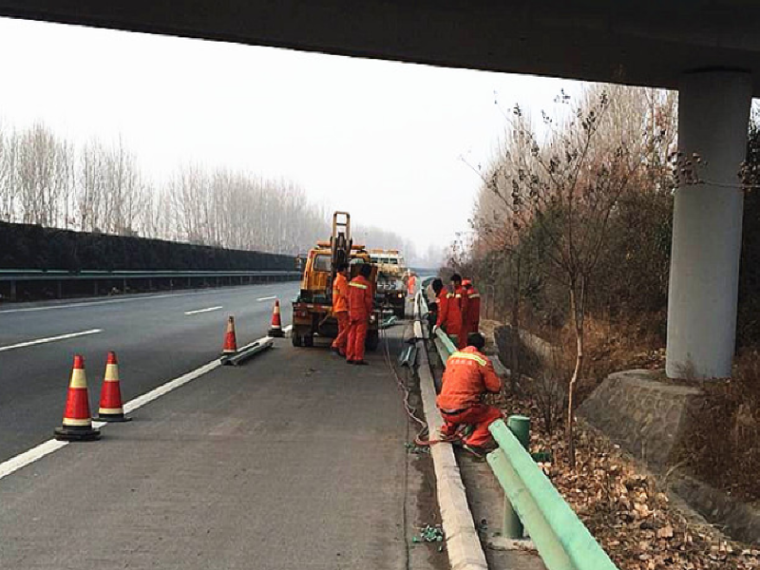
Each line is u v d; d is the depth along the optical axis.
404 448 8.47
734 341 10.98
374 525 5.94
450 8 10.42
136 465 7.36
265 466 7.51
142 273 37.28
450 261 36.53
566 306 16.41
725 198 10.74
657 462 9.00
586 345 13.55
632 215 14.57
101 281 33.53
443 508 6.19
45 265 28.92
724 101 10.87
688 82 11.21
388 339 21.66
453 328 15.65
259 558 5.19
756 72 11.12
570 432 8.61
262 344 17.27
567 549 3.16
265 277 66.25
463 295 16.58
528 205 13.12
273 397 11.34
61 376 12.07
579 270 9.34
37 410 9.53
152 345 16.95
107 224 54.06
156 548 5.29
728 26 10.12
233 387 12.05
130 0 11.34
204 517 5.98
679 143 11.31
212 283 50.50
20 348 15.20
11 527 5.61
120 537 5.48
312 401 11.16
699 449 8.77
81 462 7.39
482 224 23.09
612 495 7.57
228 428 9.12
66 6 11.77
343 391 12.20
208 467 7.39
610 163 16.81
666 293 14.14
